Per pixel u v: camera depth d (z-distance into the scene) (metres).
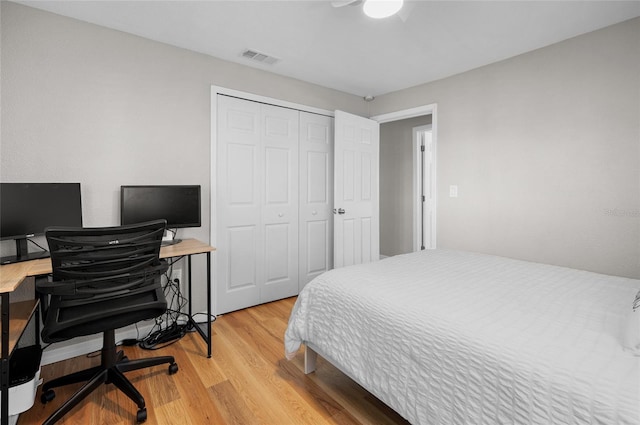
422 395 1.16
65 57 2.02
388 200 4.73
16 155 1.88
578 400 0.81
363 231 3.60
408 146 4.46
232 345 2.24
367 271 1.83
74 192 1.94
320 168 3.43
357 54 2.60
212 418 1.51
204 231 2.63
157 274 1.72
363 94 3.65
